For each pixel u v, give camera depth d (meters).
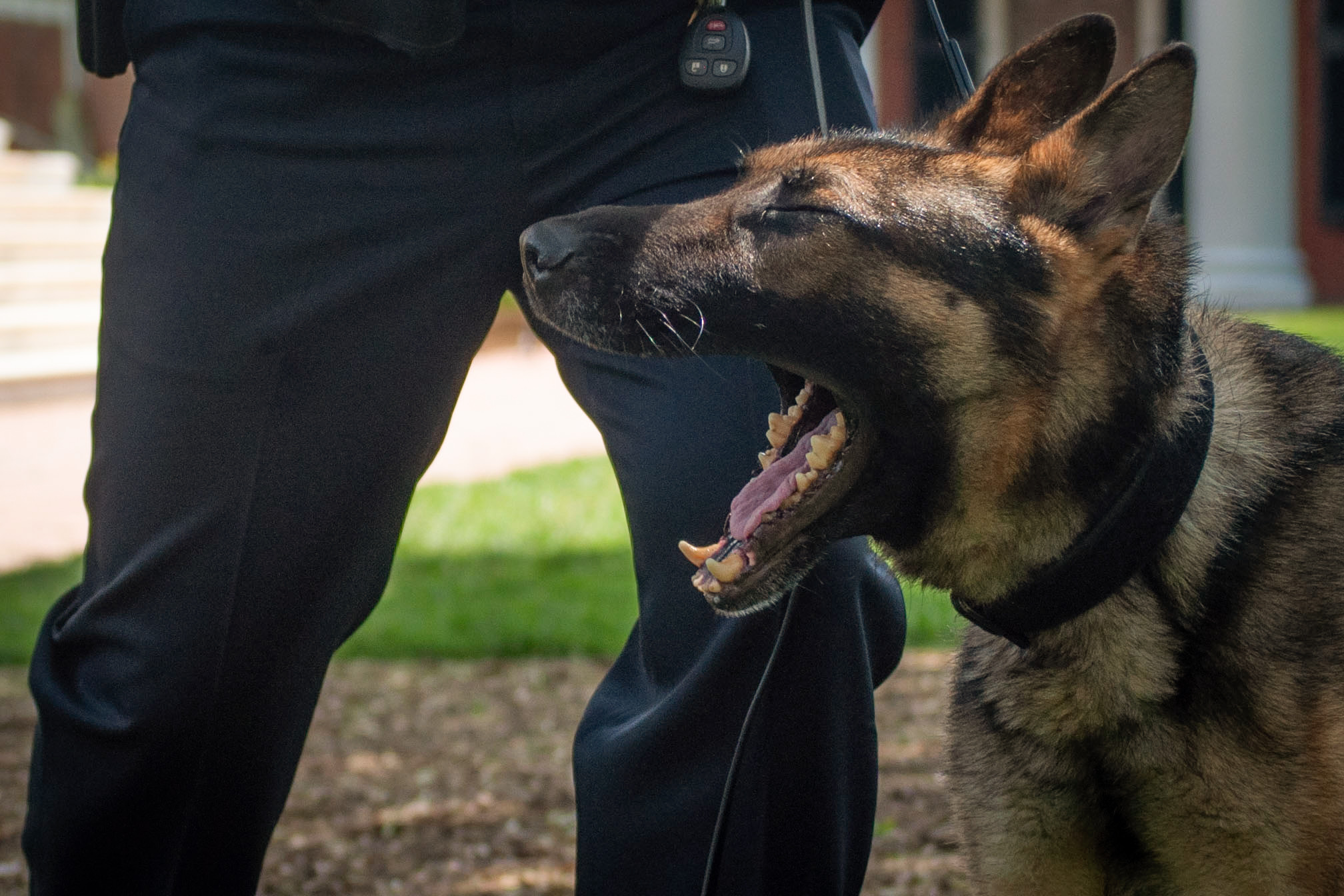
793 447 2.53
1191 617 2.38
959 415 2.40
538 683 5.98
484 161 2.45
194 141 2.43
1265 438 2.50
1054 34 2.60
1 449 11.38
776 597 2.35
